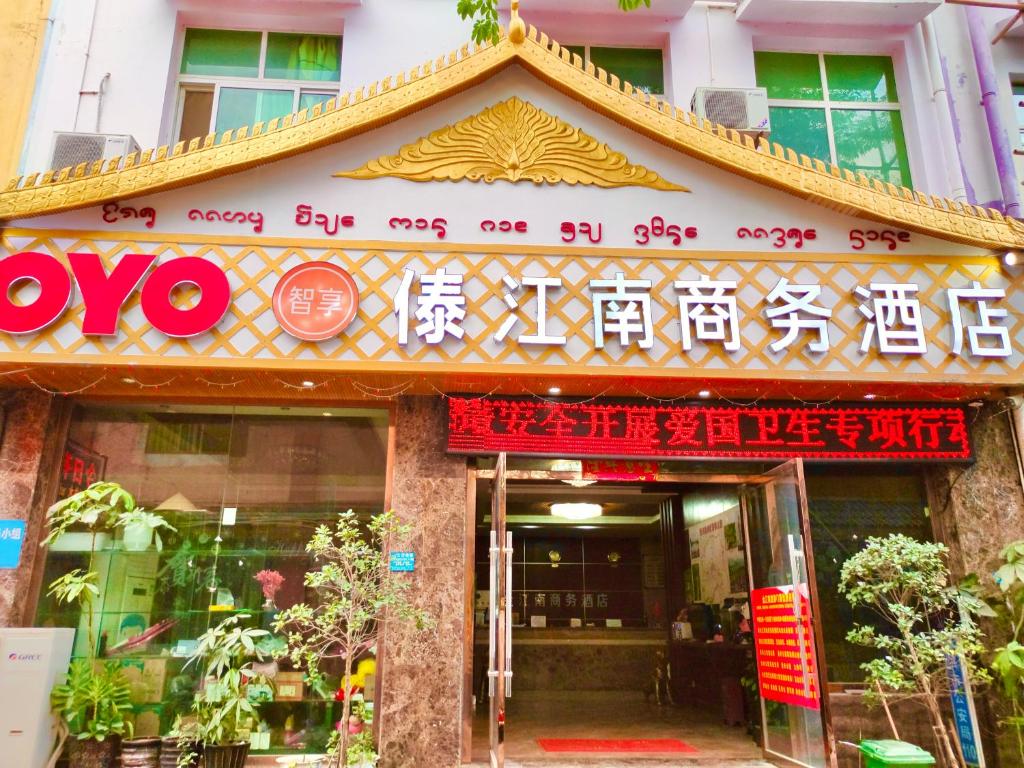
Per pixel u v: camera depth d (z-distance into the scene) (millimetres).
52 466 5684
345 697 4664
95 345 4996
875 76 7457
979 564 5758
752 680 6773
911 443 5809
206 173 5234
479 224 5426
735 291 5406
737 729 7133
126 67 6672
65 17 6746
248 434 5969
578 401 5699
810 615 5203
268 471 5891
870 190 5547
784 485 5656
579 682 10656
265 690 5273
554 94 5746
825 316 5383
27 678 4891
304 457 5918
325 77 7055
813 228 5598
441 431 5719
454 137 5602
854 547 6086
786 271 5484
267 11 6914
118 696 5203
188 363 5012
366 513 5766
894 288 5449
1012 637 5531
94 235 5176
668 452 5633
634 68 7336
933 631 5211
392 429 5867
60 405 5801
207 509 5812
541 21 7113
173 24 6852
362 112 5438
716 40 7156
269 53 7094
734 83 7047
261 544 5758
